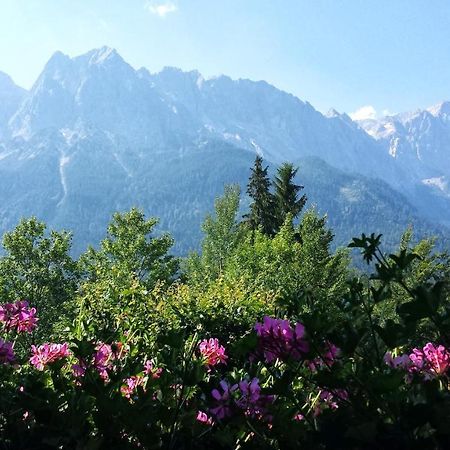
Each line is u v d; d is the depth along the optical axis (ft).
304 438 5.54
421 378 6.15
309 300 6.24
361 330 5.76
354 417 5.17
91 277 112.98
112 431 5.95
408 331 5.65
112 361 10.03
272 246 102.58
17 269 107.86
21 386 7.66
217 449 6.13
